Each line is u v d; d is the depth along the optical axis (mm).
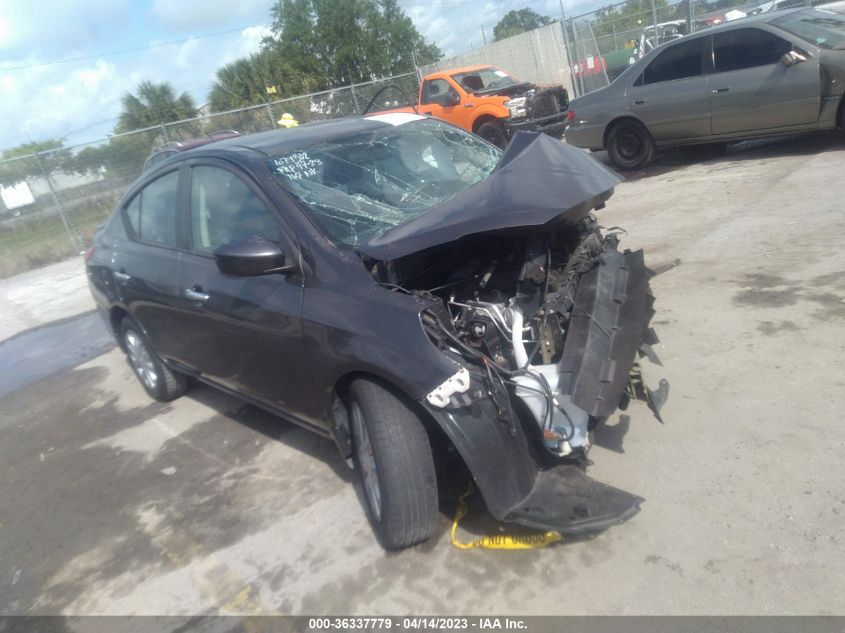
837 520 2670
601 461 3316
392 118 4465
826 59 7637
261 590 3006
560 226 3162
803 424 3262
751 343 4094
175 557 3371
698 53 8625
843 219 5711
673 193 7973
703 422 3443
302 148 3809
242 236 3596
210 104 30547
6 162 15094
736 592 2453
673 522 2838
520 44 21328
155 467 4324
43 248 14945
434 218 3090
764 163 8305
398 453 2773
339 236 3264
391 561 2984
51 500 4223
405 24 37031
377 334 2811
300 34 35312
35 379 6699
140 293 4527
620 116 9477
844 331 3986
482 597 2674
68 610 3164
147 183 4680
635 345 2863
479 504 3193
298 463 3986
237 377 3936
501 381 2684
